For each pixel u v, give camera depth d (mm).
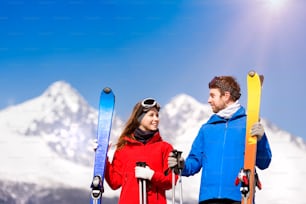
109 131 7473
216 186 6887
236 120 7035
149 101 7547
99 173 7270
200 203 6973
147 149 7445
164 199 7332
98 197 7180
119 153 7523
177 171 6961
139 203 7215
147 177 7160
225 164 6914
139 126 7535
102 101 7598
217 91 7121
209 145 7055
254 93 6926
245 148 6754
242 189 6629
